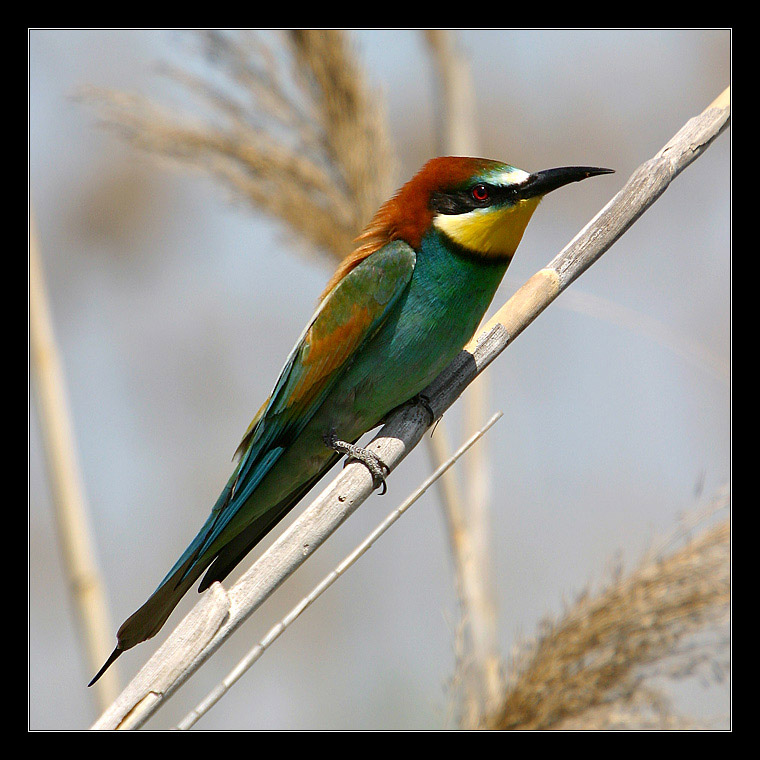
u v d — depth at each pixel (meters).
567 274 7.47
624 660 7.60
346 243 9.99
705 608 7.53
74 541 8.98
